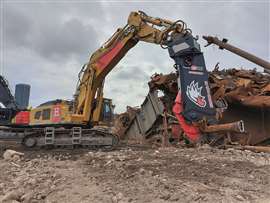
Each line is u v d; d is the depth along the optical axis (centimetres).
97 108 1571
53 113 1606
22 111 1750
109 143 1532
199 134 1191
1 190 666
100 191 624
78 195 607
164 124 1395
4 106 1936
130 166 824
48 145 1551
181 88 1212
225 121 1349
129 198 582
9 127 1773
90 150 1416
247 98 1323
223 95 1338
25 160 1035
